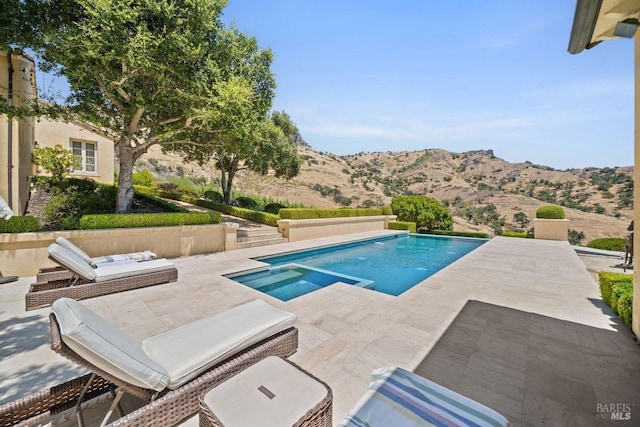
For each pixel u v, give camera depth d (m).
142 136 9.60
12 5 5.60
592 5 2.10
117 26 5.72
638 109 3.11
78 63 6.43
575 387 2.41
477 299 4.59
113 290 4.69
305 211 11.84
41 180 9.55
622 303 3.59
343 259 9.38
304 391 1.71
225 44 8.03
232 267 6.69
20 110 6.66
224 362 2.24
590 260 8.99
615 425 1.99
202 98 7.16
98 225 6.55
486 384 2.44
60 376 2.58
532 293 4.91
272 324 2.63
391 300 4.52
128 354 1.83
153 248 7.34
